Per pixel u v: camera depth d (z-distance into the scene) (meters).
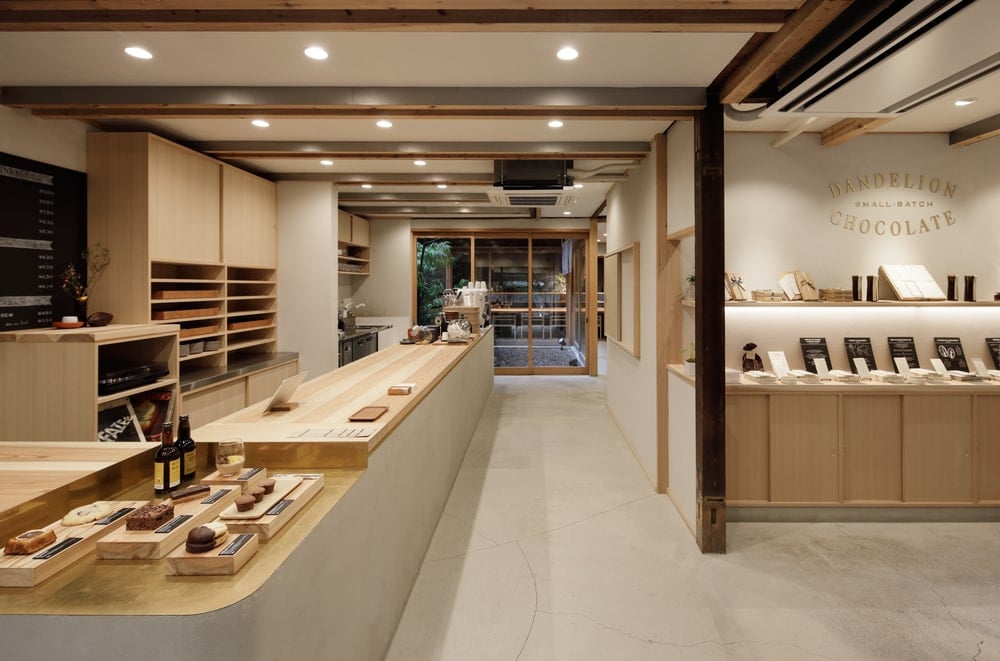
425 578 2.84
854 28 2.04
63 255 3.58
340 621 1.71
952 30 1.90
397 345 5.69
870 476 3.53
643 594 2.68
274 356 5.39
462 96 3.01
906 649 2.26
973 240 3.86
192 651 1.11
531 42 2.49
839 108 2.76
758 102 3.06
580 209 8.16
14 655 1.11
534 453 5.06
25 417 3.14
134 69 2.83
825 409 3.52
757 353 3.87
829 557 3.07
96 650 1.11
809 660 2.19
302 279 5.59
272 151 4.34
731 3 2.05
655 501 3.91
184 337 4.16
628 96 3.01
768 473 3.55
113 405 3.50
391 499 2.36
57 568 1.26
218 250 4.59
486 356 7.24
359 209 8.16
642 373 4.63
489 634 2.36
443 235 9.24
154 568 1.29
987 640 2.31
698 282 3.15
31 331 3.17
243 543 1.32
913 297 3.64
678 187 3.65
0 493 1.53
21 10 2.22
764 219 3.87
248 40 2.49
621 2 2.04
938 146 3.85
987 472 3.52
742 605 2.58
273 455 2.01
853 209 3.87
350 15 2.22
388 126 3.87
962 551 3.13
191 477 1.89
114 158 3.74
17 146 3.25
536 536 3.34
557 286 9.73
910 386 3.49
